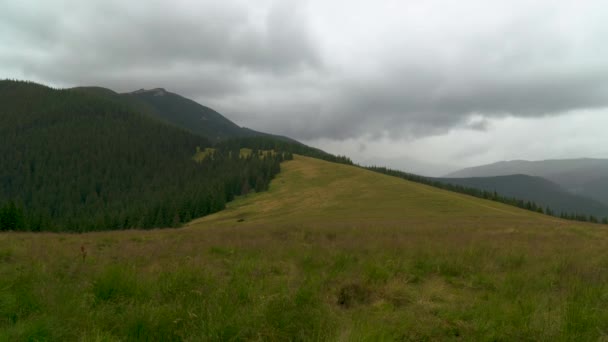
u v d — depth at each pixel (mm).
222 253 11641
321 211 66688
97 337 4293
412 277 8062
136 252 11578
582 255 10383
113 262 9297
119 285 6121
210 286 6465
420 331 4957
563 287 7176
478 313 5547
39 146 170375
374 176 114750
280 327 4793
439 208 56281
